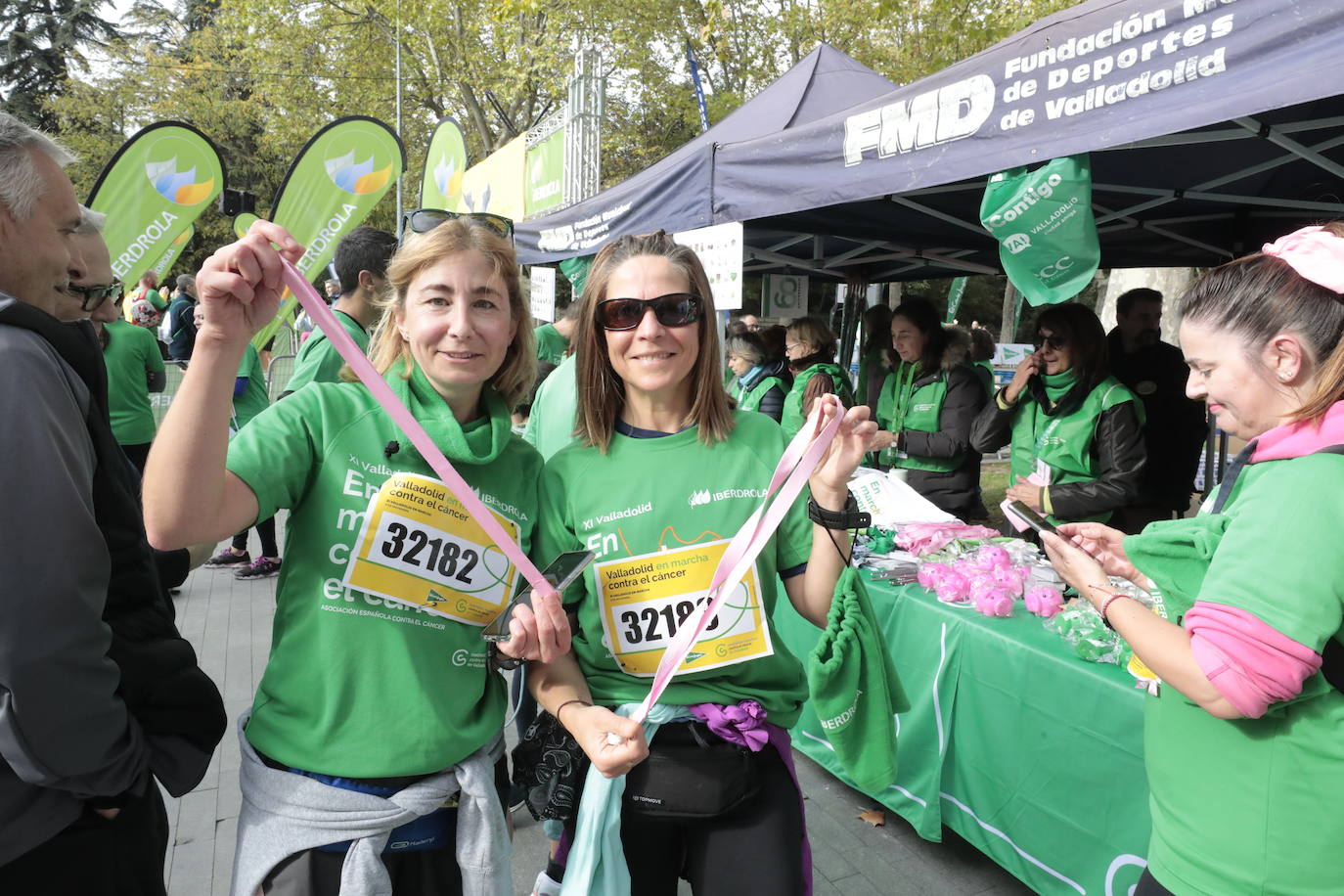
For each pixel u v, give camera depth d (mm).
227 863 2576
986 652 2320
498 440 1346
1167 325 9789
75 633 1031
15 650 978
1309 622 984
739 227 3723
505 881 1312
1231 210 5000
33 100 29422
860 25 15008
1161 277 9805
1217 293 1127
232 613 4805
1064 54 2238
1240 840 1106
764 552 1492
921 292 22766
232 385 1061
